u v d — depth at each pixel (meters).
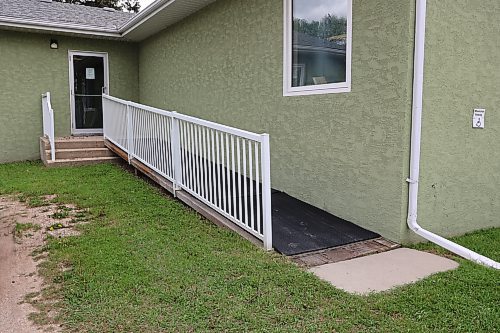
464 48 4.39
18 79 9.88
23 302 3.04
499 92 4.80
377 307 2.83
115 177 7.44
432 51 4.14
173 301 2.95
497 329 2.53
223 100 7.37
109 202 5.77
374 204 4.41
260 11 6.17
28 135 10.12
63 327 2.67
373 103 4.35
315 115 5.17
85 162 8.70
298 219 4.80
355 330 2.55
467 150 4.60
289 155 5.68
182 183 5.66
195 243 4.14
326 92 4.95
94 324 2.67
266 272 3.40
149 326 2.62
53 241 4.27
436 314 2.71
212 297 2.98
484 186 4.83
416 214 4.19
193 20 8.32
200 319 2.69
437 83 4.23
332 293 3.04
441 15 4.16
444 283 3.18
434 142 4.30
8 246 4.25
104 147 9.35
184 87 8.90
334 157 4.90
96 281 3.28
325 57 5.03
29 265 3.75
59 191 6.44
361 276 3.37
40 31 9.77
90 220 5.04
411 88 4.03
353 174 4.65
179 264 3.60
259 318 2.70
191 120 5.12
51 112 8.41
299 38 5.46
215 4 7.45
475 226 4.82
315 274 3.40
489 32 4.59
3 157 9.84
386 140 4.23
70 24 9.77
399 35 4.02
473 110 4.58
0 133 9.76
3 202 5.99
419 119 4.06
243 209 4.85
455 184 4.55
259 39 6.23
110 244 4.14
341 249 4.00
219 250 3.96
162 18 8.70
